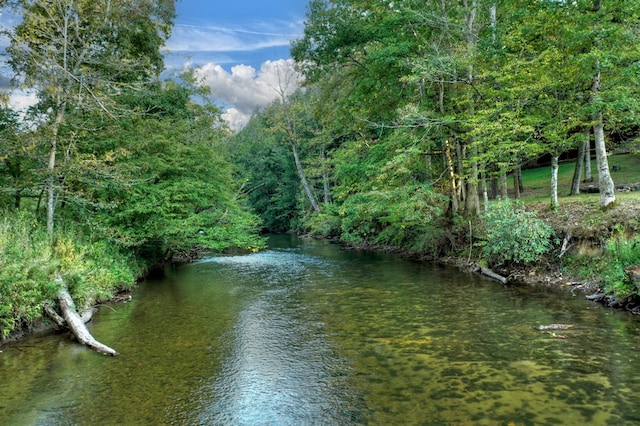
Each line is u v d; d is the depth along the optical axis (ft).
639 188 61.36
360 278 52.85
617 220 40.70
